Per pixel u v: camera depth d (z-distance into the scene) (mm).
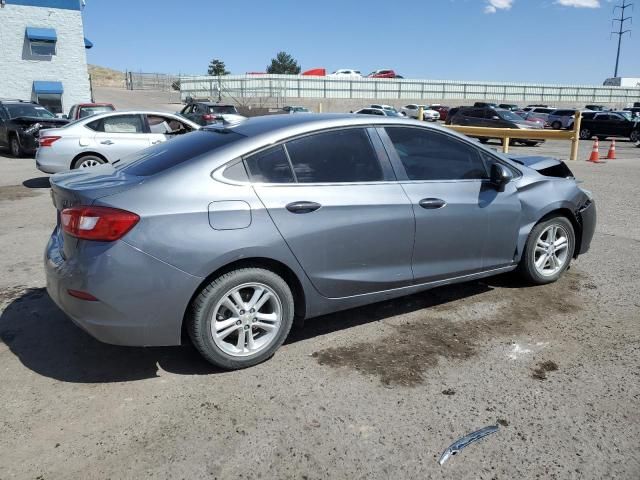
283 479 2521
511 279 5133
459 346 3809
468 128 18000
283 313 3541
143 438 2814
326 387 3287
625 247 6266
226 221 3244
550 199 4707
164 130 10445
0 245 6359
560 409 3053
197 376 3424
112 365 3562
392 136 3998
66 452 2707
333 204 3594
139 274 3076
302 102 51812
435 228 4035
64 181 3559
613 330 4051
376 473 2561
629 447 2736
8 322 4207
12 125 15484
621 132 27453
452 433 2846
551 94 59531
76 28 27391
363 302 3887
